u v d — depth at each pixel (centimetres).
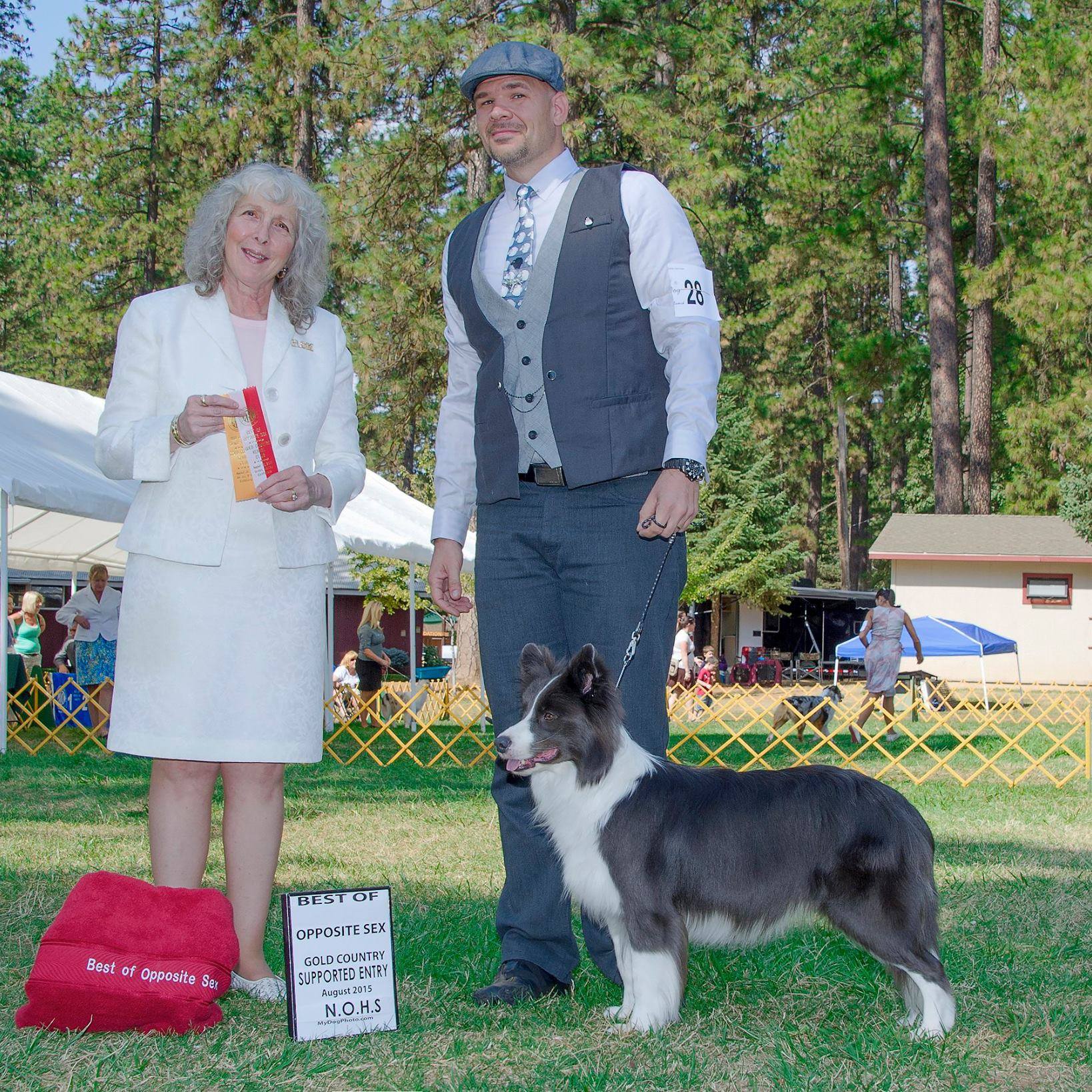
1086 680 2941
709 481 3381
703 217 2277
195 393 411
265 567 415
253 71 2673
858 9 3359
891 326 4225
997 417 3544
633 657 409
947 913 557
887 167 3084
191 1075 334
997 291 3019
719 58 2447
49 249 4041
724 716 2112
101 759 1248
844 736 1744
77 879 617
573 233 402
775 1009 412
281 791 433
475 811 937
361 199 2216
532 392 405
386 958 385
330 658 1838
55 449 1324
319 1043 365
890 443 4522
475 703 2044
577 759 385
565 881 396
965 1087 337
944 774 1273
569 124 2092
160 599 406
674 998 379
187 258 420
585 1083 330
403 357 2178
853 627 3938
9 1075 330
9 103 3925
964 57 3306
